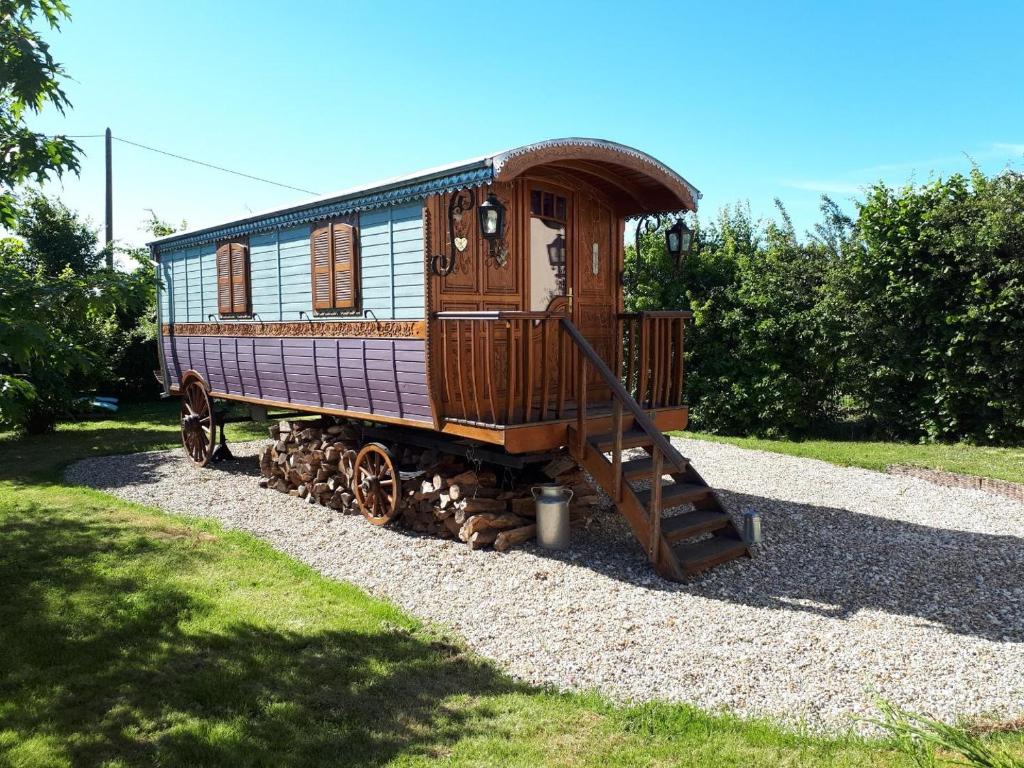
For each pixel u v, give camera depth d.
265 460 9.30
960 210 10.93
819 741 3.42
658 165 6.77
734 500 8.23
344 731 3.57
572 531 6.97
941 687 3.95
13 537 6.83
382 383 7.02
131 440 13.60
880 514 7.62
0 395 4.34
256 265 8.93
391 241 6.76
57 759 3.33
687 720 3.64
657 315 7.20
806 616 4.93
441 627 4.90
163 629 4.74
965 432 11.41
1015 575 5.71
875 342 11.91
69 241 19.86
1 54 4.44
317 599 5.36
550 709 3.78
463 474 6.79
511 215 6.90
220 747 3.43
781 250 12.90
